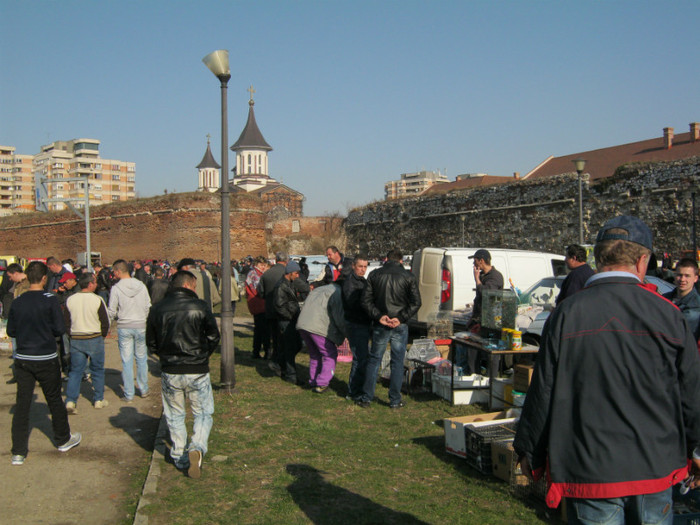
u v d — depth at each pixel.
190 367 5.26
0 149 142.00
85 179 25.20
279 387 8.64
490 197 29.94
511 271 12.63
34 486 5.08
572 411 2.53
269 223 62.41
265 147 88.38
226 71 8.17
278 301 8.84
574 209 25.36
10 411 7.55
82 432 6.67
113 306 8.08
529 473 2.87
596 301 2.56
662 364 2.45
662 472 2.41
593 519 2.46
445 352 9.26
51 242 52.22
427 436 6.31
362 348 7.73
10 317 5.71
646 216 22.30
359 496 4.74
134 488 5.07
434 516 4.39
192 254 42.84
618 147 40.31
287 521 4.27
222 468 5.34
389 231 38.06
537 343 8.91
